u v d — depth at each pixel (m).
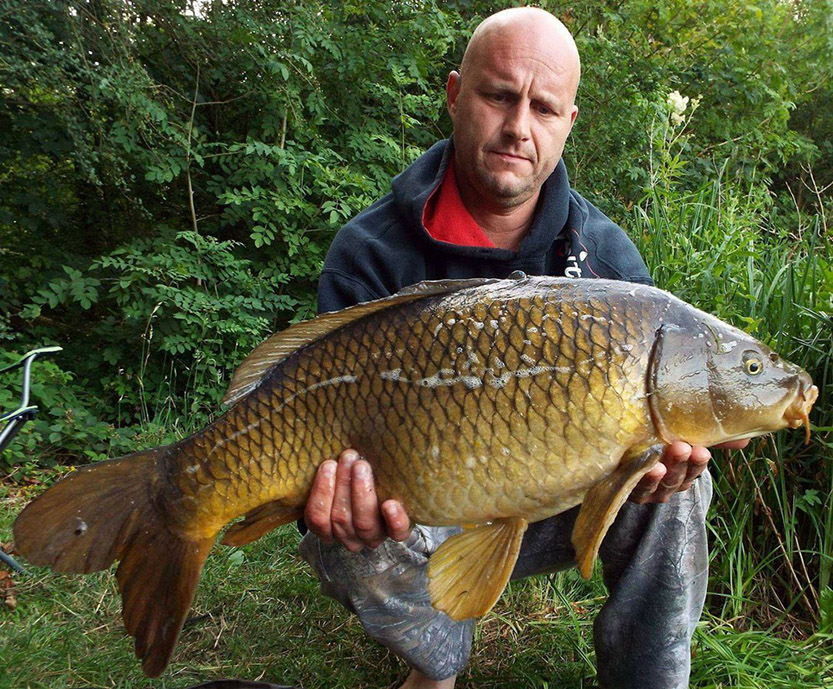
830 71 8.93
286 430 1.55
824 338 2.84
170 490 1.58
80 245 5.67
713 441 1.50
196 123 5.70
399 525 1.53
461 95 2.09
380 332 1.54
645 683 1.90
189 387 4.81
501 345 1.47
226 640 2.34
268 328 5.13
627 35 7.05
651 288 1.54
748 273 3.16
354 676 2.15
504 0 6.59
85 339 5.15
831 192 8.80
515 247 2.23
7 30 4.75
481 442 1.46
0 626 2.32
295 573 2.72
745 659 2.22
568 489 1.47
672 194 3.72
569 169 6.16
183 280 4.99
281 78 5.44
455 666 1.98
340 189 5.41
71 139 5.13
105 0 4.95
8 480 3.71
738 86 7.47
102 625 2.39
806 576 2.65
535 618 2.49
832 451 2.68
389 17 5.92
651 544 1.84
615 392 1.44
